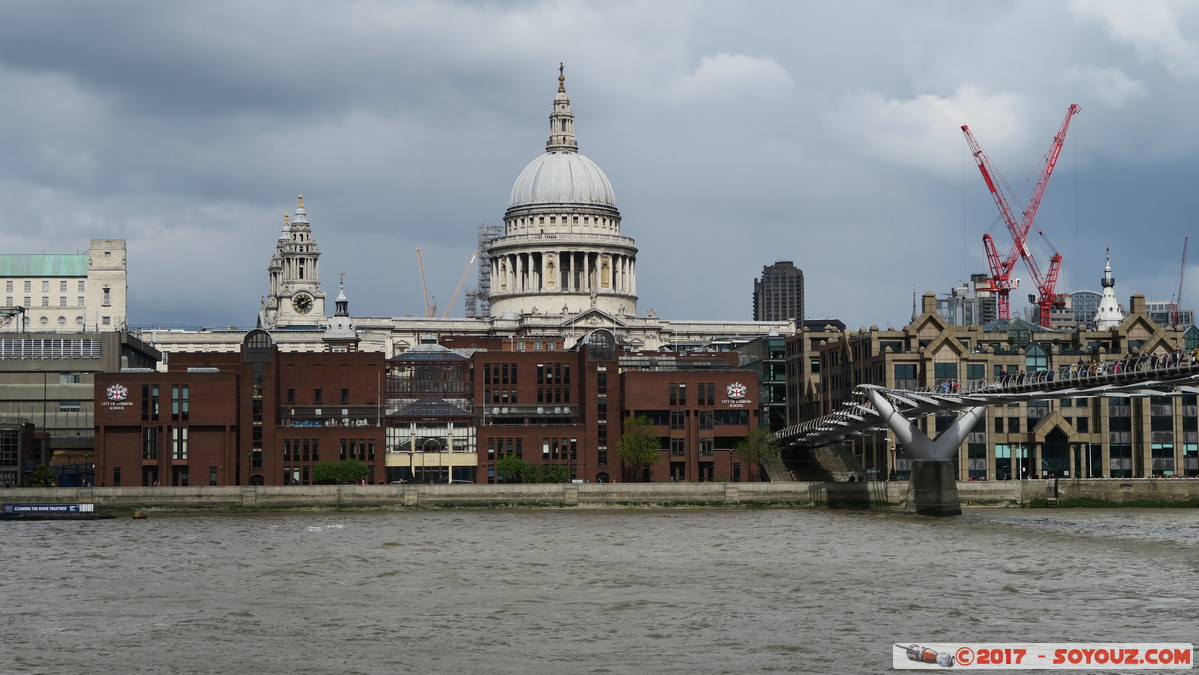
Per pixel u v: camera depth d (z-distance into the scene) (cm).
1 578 13738
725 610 11600
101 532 18662
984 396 18850
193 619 11381
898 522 19288
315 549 16050
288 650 10219
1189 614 11331
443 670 9600
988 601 11950
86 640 10612
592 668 9625
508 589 12788
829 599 12094
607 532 17975
